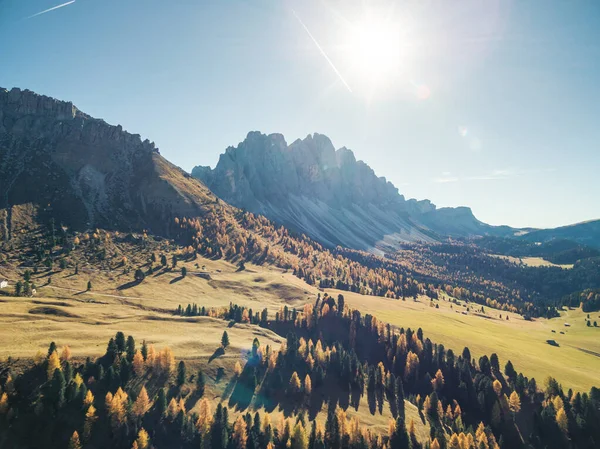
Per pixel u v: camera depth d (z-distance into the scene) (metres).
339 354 143.88
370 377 136.38
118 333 108.12
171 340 128.88
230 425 95.50
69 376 89.94
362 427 111.00
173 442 87.75
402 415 124.62
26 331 110.94
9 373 86.75
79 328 123.56
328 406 118.94
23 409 81.88
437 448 103.56
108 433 83.81
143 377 103.06
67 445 78.81
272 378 121.38
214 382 111.44
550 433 124.06
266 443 94.19
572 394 138.38
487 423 133.88
